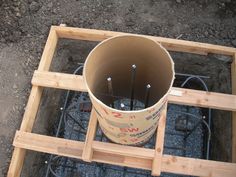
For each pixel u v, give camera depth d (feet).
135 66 6.19
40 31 9.40
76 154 7.30
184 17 9.48
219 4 9.65
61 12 9.59
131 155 7.07
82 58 9.80
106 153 7.25
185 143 9.70
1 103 8.64
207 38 9.28
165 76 6.15
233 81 8.39
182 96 7.66
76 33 8.79
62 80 7.98
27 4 9.70
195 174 7.09
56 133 9.25
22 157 7.81
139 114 5.47
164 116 7.26
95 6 9.62
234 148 7.78
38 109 8.43
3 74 8.93
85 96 10.14
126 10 9.56
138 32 9.32
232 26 9.41
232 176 7.06
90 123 7.22
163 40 8.56
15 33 9.34
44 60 8.41
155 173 6.95
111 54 6.18
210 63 9.13
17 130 7.98
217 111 9.45
